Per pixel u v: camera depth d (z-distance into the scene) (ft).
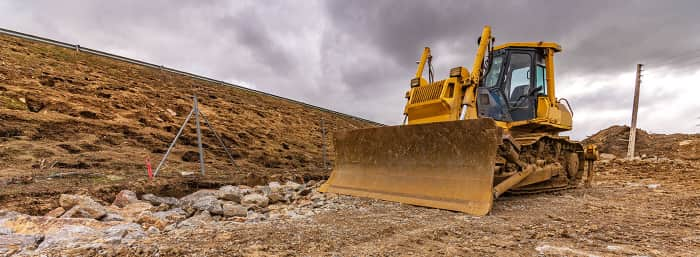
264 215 16.89
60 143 30.19
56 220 12.84
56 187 19.56
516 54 26.94
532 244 11.32
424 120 22.41
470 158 18.44
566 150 30.78
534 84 26.00
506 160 20.94
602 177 45.78
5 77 36.78
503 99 25.72
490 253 10.31
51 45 54.49
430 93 22.48
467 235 12.64
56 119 33.71
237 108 61.26
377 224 14.28
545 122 24.89
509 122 25.23
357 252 10.38
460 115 21.70
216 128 47.29
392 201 19.89
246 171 32.89
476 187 17.62
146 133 38.52
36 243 10.75
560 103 28.60
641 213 17.92
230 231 12.72
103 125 36.42
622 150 94.07
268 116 65.62
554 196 24.29
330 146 63.82
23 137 29.30
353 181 23.44
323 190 24.23
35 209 17.02
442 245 11.25
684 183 36.40
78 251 9.83
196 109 27.94
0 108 31.55
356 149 24.13
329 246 10.94
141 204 18.24
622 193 27.58
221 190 22.93
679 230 13.66
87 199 16.98
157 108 46.29
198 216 15.89
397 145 21.65
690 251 10.37
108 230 12.17
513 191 23.32
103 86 45.03
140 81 53.83
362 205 18.99
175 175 26.58
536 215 16.97
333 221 14.88
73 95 39.40
